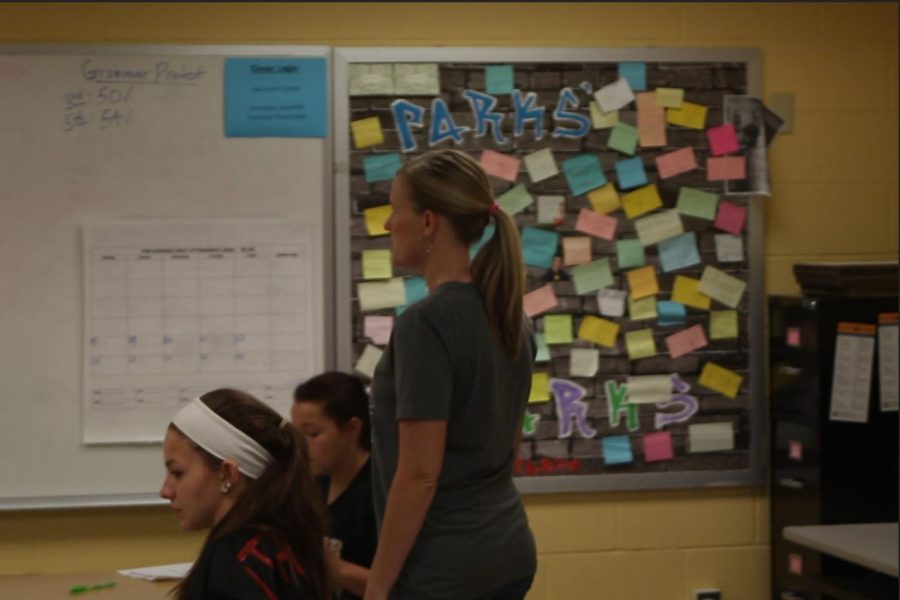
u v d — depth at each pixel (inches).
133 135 167.5
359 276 171.0
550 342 175.0
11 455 165.6
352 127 170.9
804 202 181.3
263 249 169.5
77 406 166.7
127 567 168.2
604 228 175.6
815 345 166.6
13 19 166.1
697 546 179.2
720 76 177.5
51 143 166.1
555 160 174.4
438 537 102.0
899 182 182.4
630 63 175.3
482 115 173.0
